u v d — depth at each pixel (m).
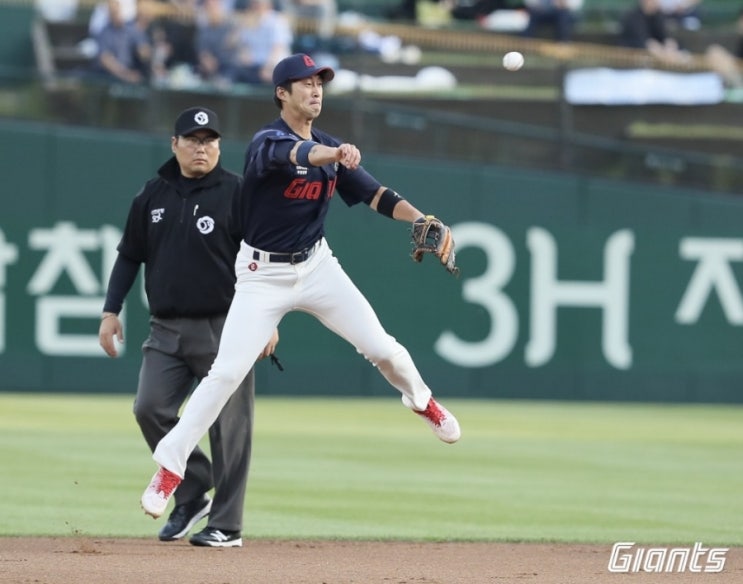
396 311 62.66
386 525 27.95
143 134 60.66
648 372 64.62
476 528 27.73
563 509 31.02
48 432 45.41
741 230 65.00
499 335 63.53
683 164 64.94
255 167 22.28
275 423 50.78
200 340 24.91
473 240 63.28
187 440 22.78
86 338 60.22
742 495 34.22
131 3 61.50
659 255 64.69
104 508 29.59
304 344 62.56
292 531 26.84
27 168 59.72
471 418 54.91
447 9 68.88
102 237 60.34
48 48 62.91
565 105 64.25
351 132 61.97
